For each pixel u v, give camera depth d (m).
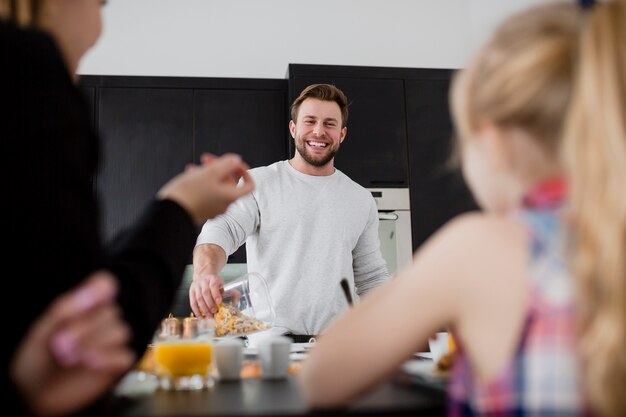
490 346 0.54
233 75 3.69
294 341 2.08
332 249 2.29
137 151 3.31
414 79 3.44
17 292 0.48
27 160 0.50
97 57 3.61
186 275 3.36
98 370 0.48
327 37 3.80
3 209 0.48
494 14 3.64
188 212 0.71
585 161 0.52
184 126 3.36
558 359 0.51
